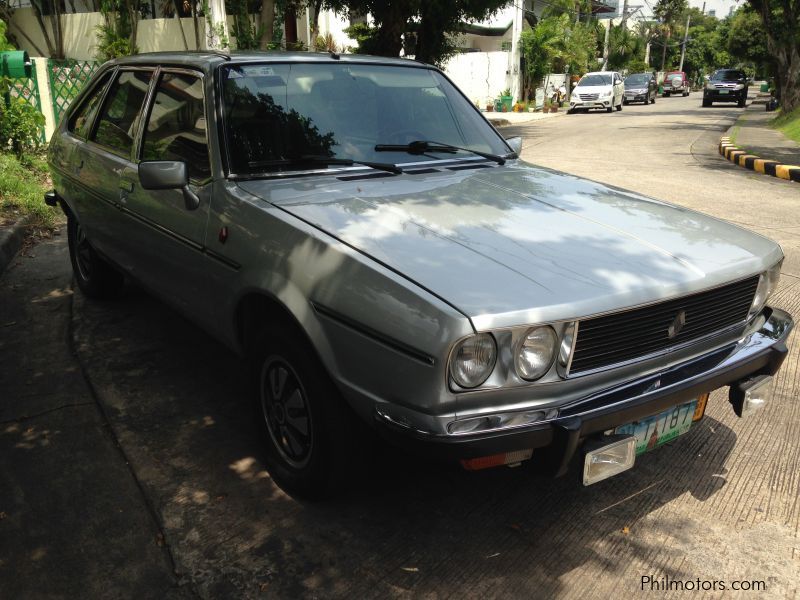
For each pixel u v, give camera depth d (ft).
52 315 16.15
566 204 10.02
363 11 52.06
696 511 9.48
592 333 7.53
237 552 8.55
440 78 13.56
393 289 7.41
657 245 8.88
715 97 113.91
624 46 162.30
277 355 9.23
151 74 13.04
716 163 43.78
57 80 37.04
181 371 13.43
